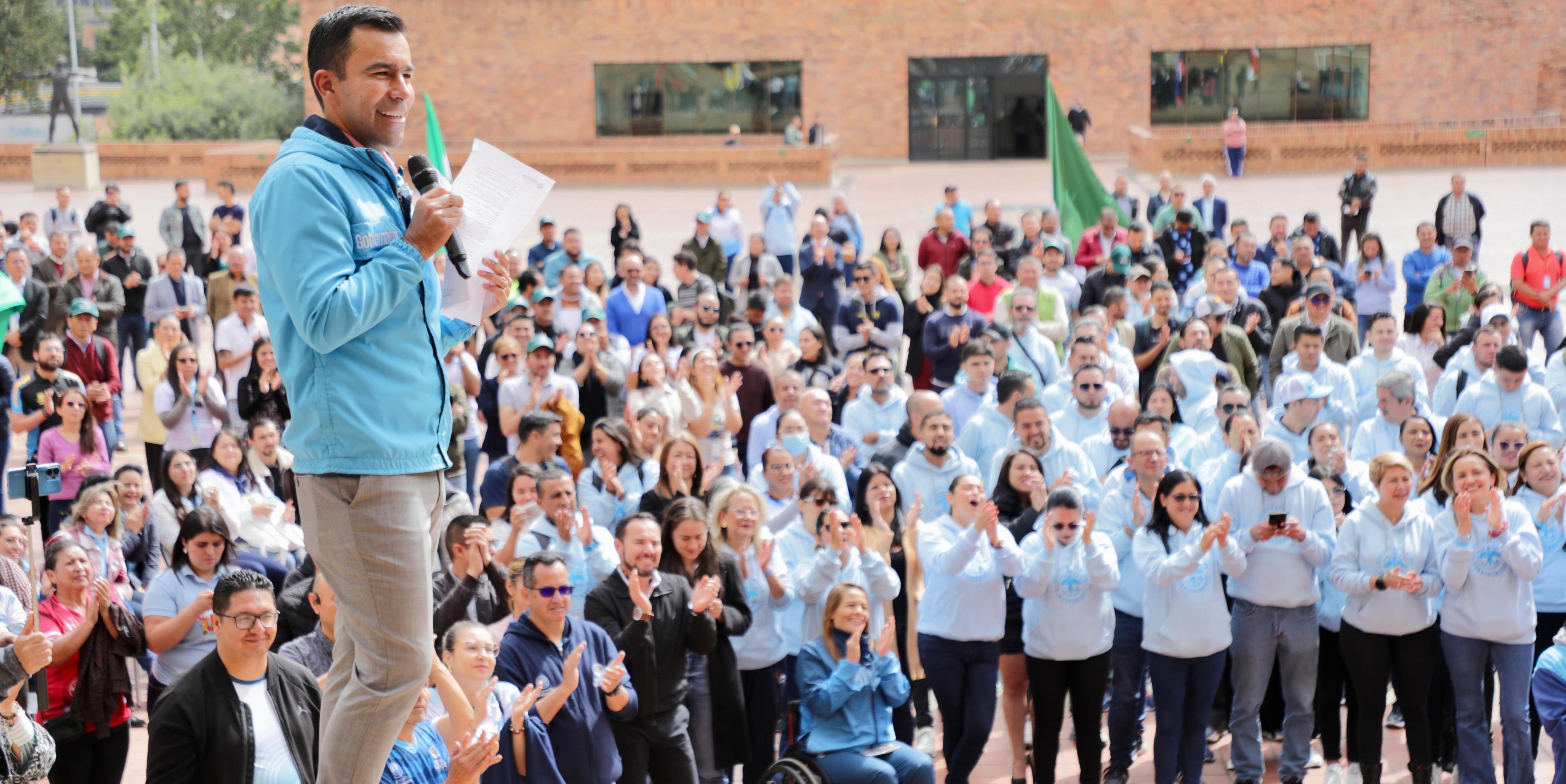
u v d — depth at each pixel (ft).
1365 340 53.11
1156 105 135.95
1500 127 117.19
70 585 21.89
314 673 21.57
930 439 27.91
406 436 9.28
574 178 121.29
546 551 20.67
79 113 131.54
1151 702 28.86
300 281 8.80
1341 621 24.56
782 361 40.14
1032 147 137.28
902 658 26.45
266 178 9.16
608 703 20.99
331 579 9.42
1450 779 25.62
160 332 37.04
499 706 19.75
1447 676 25.39
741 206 105.09
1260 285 51.52
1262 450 24.14
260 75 223.10
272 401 35.81
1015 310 38.22
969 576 23.70
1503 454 27.30
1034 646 23.94
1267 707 27.12
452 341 10.05
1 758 15.23
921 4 135.64
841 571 24.00
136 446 46.62
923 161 137.80
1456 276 48.39
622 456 30.12
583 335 37.45
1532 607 23.61
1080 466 28.66
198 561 23.11
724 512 24.14
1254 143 116.67
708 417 35.60
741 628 23.13
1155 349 41.60
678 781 22.06
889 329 45.16
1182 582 23.67
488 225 10.12
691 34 136.26
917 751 22.17
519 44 135.74
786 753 22.48
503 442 38.55
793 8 135.85
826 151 118.73
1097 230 57.93
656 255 82.89
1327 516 24.58
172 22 222.07
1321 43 133.39
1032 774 25.22
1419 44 132.77
